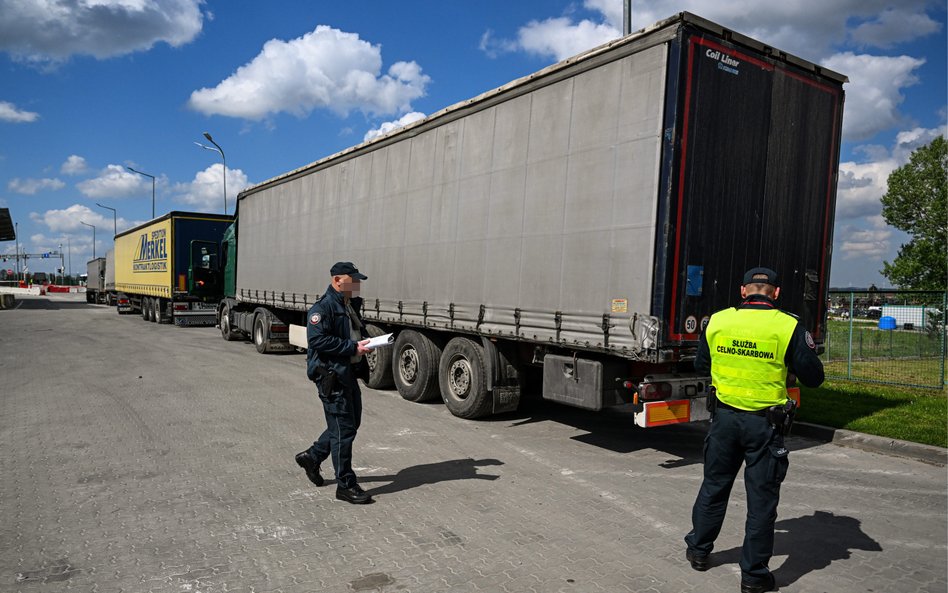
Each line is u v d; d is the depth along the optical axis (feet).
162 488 17.08
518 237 23.41
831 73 22.04
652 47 18.67
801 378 11.39
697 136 18.53
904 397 30.48
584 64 20.93
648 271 18.35
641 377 20.21
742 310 11.98
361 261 34.09
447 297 27.20
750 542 11.47
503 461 20.26
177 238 73.26
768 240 20.66
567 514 15.57
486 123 25.36
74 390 31.71
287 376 37.24
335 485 17.49
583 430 24.94
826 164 22.36
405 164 30.55
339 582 11.82
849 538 14.43
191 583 11.71
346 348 15.89
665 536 14.29
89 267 158.20
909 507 16.53
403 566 12.53
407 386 30.40
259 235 49.06
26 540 13.64
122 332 68.49
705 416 20.42
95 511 15.34
